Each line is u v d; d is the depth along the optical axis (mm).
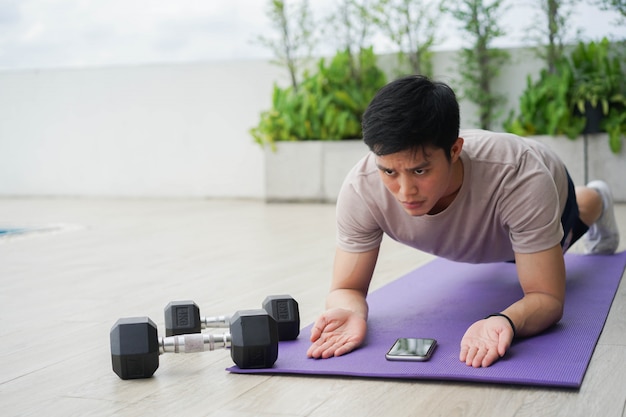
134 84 6949
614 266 2602
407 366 1503
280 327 1749
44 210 5902
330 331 1679
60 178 7277
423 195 1467
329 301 1821
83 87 7117
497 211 1713
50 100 7230
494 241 1830
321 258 3150
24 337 1952
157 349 1538
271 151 6004
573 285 2312
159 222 4812
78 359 1721
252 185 6645
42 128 7277
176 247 3637
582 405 1287
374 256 1853
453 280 2475
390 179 1471
